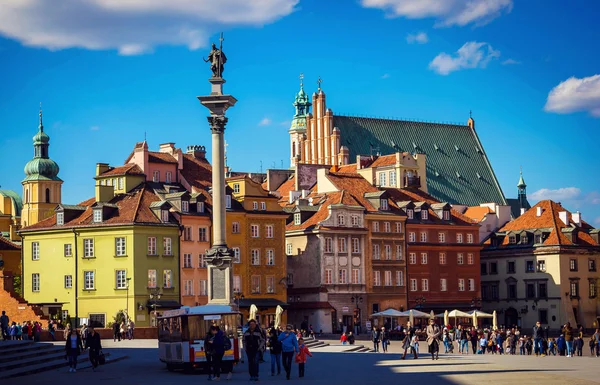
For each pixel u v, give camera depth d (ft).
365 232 540.52
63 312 465.88
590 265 597.11
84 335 282.77
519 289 601.62
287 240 540.93
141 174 488.44
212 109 313.53
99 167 495.00
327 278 523.70
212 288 310.45
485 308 618.03
